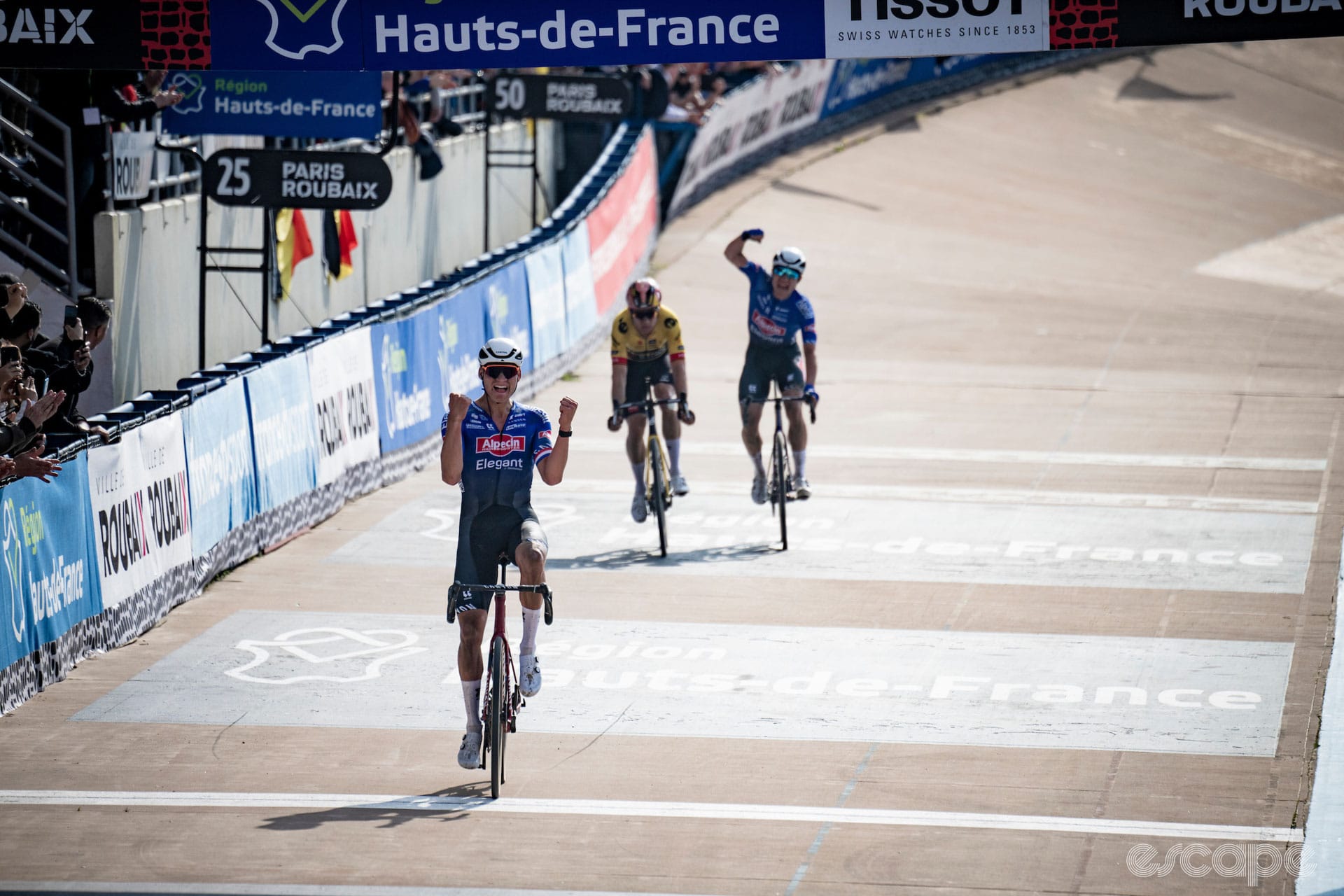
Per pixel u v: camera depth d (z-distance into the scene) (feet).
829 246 302.66
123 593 114.32
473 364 192.13
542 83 244.01
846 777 88.58
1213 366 233.35
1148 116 438.40
